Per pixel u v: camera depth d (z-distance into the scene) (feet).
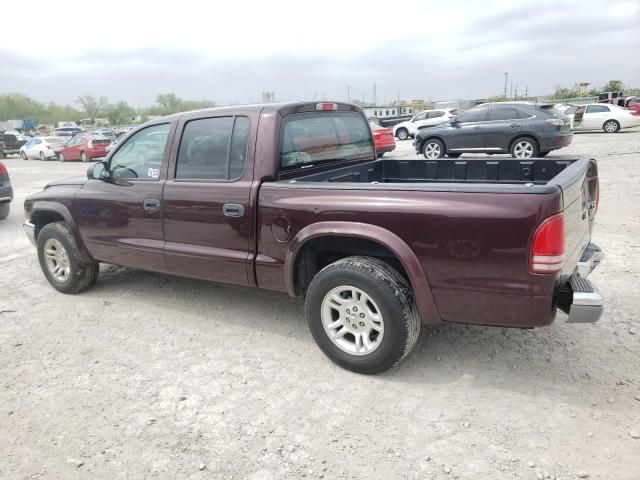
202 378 11.82
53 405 10.98
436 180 16.35
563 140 44.62
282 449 9.35
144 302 16.52
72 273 17.01
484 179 15.69
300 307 15.67
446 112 81.41
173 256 14.20
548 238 9.22
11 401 11.18
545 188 9.26
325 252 12.98
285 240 12.00
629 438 9.19
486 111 46.83
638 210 25.88
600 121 76.95
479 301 10.07
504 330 13.47
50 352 13.38
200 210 13.33
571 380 11.07
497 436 9.42
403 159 16.71
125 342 13.79
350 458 9.05
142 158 14.79
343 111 15.48
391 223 10.56
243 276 13.02
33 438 9.94
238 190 12.62
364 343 11.39
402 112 180.45
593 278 16.80
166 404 10.85
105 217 15.58
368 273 10.78
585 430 9.46
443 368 11.78
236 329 14.32
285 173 12.87
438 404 10.44
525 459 8.81
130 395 11.24
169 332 14.29
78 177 17.22
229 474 8.80
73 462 9.25
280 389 11.23
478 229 9.70
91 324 15.02
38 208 17.42
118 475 8.89
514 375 11.37
